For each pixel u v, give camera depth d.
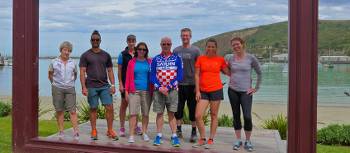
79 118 9.73
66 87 6.18
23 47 5.40
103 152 5.30
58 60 6.16
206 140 6.30
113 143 5.68
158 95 5.89
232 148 5.91
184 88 6.17
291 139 4.64
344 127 9.05
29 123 5.47
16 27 5.39
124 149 5.23
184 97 6.25
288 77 4.63
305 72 4.55
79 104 12.55
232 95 5.70
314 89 4.56
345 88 38.38
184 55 6.07
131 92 5.95
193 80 6.12
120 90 6.41
